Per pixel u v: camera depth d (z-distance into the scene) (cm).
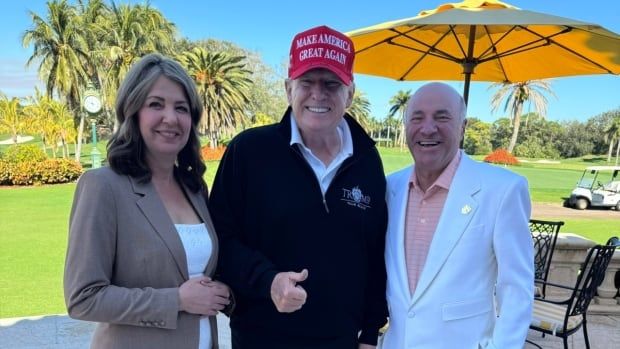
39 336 334
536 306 323
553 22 262
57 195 1555
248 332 165
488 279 155
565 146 6231
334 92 161
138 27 3591
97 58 3591
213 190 170
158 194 140
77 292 121
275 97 5203
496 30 347
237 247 159
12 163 1975
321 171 164
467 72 371
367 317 180
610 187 1875
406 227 171
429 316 155
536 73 398
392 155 4153
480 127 6475
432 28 352
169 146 139
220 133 4022
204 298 135
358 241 167
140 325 128
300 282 155
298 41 163
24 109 3197
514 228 150
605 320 397
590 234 1089
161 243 132
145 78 136
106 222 126
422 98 162
